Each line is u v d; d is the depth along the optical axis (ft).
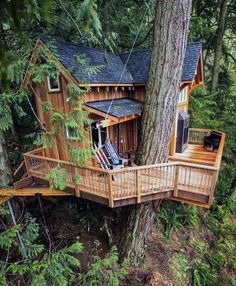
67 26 24.18
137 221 21.22
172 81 17.38
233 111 37.35
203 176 18.19
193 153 29.71
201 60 28.09
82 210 26.32
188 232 29.22
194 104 35.12
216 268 27.32
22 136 29.73
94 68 19.66
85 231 25.31
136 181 17.60
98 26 10.02
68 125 16.85
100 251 23.56
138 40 35.70
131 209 21.18
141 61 29.43
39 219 25.73
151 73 17.71
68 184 20.02
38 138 18.40
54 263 17.26
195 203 18.21
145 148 19.17
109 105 23.35
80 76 19.54
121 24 31.48
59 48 20.84
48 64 18.01
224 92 37.88
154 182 18.79
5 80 4.27
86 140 18.60
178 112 28.27
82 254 23.49
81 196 19.67
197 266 25.59
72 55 21.58
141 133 19.47
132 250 22.26
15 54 16.80
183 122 28.37
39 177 21.98
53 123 17.99
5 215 23.16
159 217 27.30
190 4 16.03
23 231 21.12
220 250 29.94
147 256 24.13
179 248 26.53
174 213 28.94
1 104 18.58
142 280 22.13
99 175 18.11
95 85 21.30
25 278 19.27
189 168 17.97
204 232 31.37
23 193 20.52
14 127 28.81
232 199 36.83
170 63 16.87
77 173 19.11
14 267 17.12
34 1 3.83
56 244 24.31
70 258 17.79
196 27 35.14
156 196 18.63
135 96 28.71
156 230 27.04
